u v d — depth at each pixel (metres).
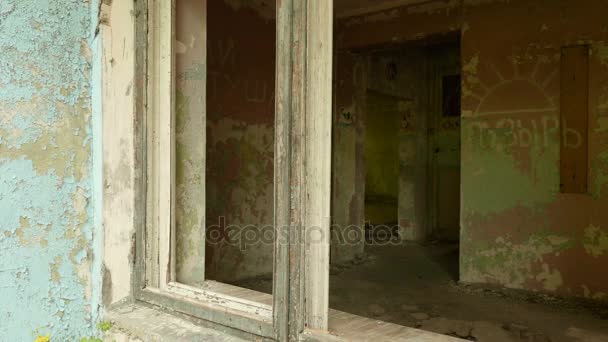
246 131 4.72
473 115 4.79
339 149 5.76
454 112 7.70
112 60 1.89
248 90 4.74
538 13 4.43
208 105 4.32
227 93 4.52
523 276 4.52
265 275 4.90
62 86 1.88
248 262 4.75
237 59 4.61
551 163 4.38
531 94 4.48
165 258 1.83
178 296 1.73
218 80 4.42
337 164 5.74
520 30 4.53
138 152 1.86
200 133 1.99
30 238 1.79
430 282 4.95
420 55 7.74
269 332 1.38
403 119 7.64
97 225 1.92
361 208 6.20
